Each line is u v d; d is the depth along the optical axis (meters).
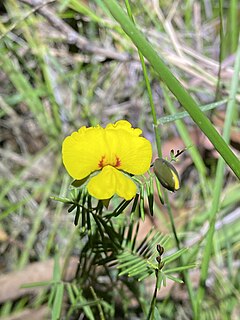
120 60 0.13
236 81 0.09
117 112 0.13
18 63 0.13
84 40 0.12
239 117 0.13
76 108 0.13
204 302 0.11
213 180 0.13
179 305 0.11
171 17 0.13
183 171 0.13
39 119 0.13
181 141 0.13
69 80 0.13
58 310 0.08
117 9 0.06
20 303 0.11
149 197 0.06
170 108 0.11
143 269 0.07
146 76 0.07
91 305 0.09
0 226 0.12
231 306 0.11
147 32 0.12
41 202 0.13
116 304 0.10
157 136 0.07
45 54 0.13
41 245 0.12
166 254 0.11
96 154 0.05
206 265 0.08
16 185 0.13
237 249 0.12
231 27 0.13
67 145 0.05
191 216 0.12
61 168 0.13
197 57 0.12
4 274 0.11
